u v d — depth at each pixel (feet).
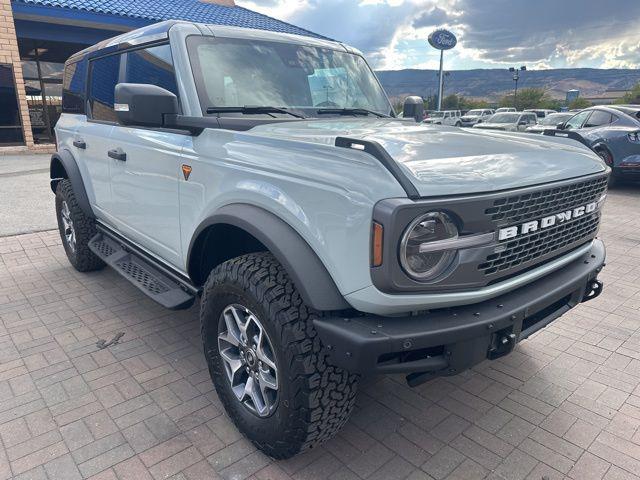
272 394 7.88
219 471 7.84
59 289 15.23
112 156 11.91
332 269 6.61
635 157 31.63
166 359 11.14
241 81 10.15
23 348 11.57
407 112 13.92
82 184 14.62
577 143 9.61
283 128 8.73
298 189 6.93
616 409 9.44
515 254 7.13
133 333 12.37
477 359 6.88
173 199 9.82
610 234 22.09
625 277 16.53
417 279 6.24
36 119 56.85
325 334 6.57
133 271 12.07
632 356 11.36
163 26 10.68
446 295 6.52
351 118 10.87
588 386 10.19
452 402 9.69
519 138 9.11
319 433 7.29
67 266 17.40
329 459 8.14
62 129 16.20
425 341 6.33
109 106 12.87
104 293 14.90
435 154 7.04
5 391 9.86
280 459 7.93
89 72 14.38
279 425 7.41
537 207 7.25
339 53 12.42
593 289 9.21
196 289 9.80
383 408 9.50
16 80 49.21
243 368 8.30
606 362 11.11
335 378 7.01
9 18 47.19
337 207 6.42
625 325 12.92
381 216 5.97
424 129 9.18
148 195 10.77
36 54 55.47
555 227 7.71
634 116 32.83
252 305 7.39
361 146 6.52
